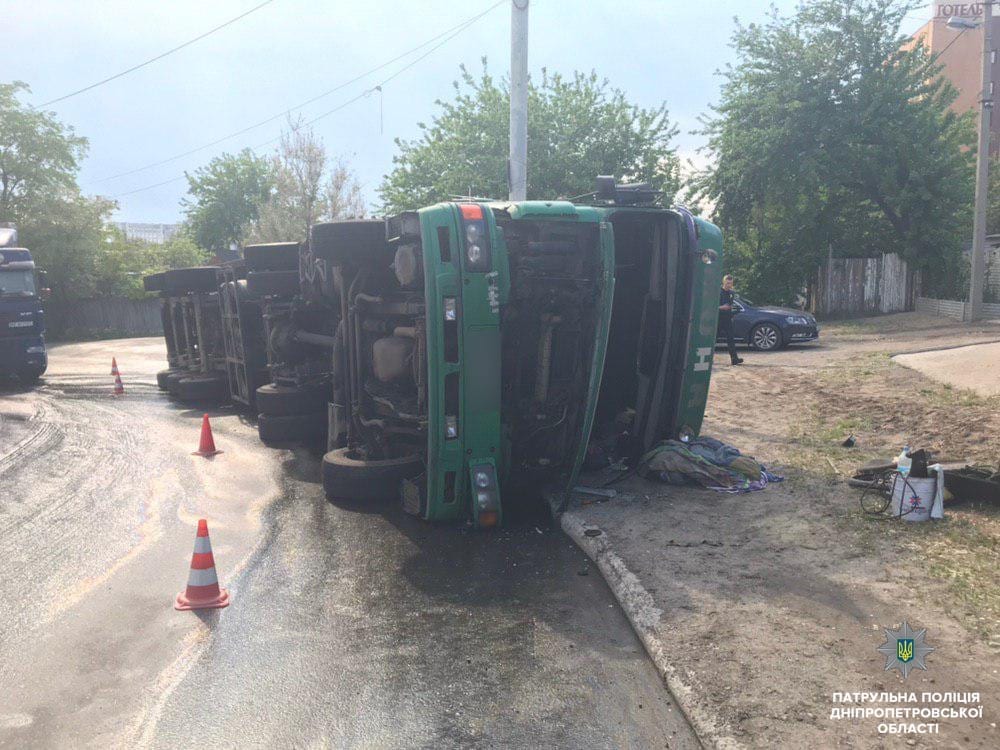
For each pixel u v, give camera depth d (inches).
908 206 1045.2
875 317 1038.4
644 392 320.8
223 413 539.8
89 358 1025.5
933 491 238.5
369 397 305.7
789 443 356.5
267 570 232.8
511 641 183.8
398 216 260.1
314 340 409.4
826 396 456.8
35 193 1585.9
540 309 266.2
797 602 189.0
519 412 273.1
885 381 480.4
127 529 275.1
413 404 279.9
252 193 2476.6
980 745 131.7
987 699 144.7
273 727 149.3
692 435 323.9
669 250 310.8
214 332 578.6
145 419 515.8
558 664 172.2
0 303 697.0
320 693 161.3
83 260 1614.2
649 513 264.4
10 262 708.7
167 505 305.1
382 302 289.1
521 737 144.9
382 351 282.7
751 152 1075.3
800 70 1043.9
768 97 1053.2
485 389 251.9
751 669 158.9
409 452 305.3
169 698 159.9
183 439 442.6
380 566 234.2
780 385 511.8
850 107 1039.6
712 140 1136.8
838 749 132.1
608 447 323.3
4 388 705.0
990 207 1364.4
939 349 596.4
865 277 1101.7
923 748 131.4
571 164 1131.9
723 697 149.4
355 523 276.4
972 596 185.5
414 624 193.9
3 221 1553.9
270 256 434.9
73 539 264.2
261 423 431.5
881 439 347.3
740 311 764.0
